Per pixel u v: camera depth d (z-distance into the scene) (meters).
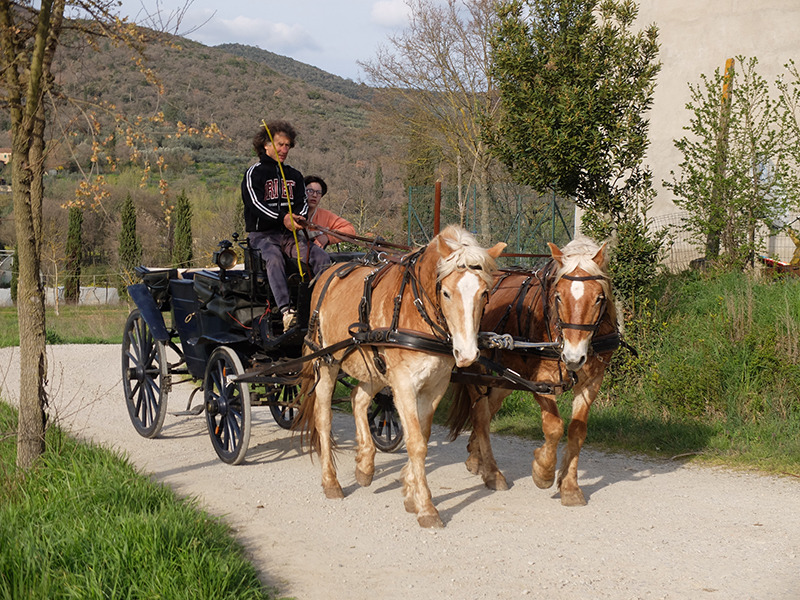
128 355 7.97
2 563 3.40
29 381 5.28
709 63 12.39
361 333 4.92
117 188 46.56
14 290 36.09
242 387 6.16
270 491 5.54
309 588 3.72
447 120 24.94
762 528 4.56
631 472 6.08
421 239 19.95
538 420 7.95
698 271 10.56
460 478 5.99
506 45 8.98
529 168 8.99
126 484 4.73
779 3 11.78
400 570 3.96
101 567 3.43
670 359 8.19
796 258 10.42
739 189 10.16
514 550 4.24
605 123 8.54
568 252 4.71
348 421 8.61
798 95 11.25
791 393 7.19
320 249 6.76
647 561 4.04
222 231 37.38
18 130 4.98
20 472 5.04
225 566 3.48
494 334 4.68
